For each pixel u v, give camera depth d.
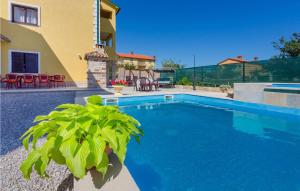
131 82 21.00
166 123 6.62
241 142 4.67
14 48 14.02
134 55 64.50
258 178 3.01
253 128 5.96
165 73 22.06
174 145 4.47
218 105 9.96
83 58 16.47
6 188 2.13
